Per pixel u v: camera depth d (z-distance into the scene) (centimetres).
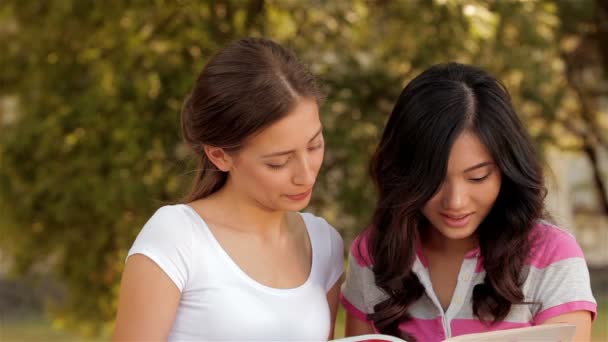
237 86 203
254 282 215
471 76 227
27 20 699
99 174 614
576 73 834
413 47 612
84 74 655
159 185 596
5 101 808
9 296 1075
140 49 602
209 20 607
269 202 210
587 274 229
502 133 221
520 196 229
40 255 681
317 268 234
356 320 254
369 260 248
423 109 225
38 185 634
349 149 586
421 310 241
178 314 212
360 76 609
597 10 792
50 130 626
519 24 611
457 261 242
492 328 232
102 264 646
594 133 847
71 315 687
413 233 236
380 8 635
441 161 220
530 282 230
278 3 615
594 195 1131
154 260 205
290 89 202
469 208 223
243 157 207
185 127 222
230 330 210
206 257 212
